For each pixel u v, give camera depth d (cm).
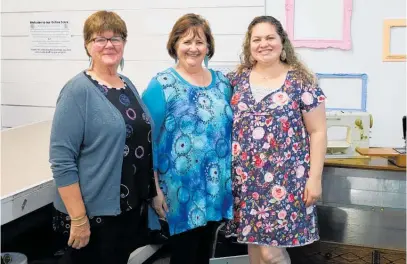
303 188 193
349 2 255
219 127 191
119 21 168
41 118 329
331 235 246
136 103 175
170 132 187
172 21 288
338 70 265
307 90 190
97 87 165
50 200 191
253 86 196
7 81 331
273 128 188
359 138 244
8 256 213
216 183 191
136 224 183
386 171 232
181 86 188
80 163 165
